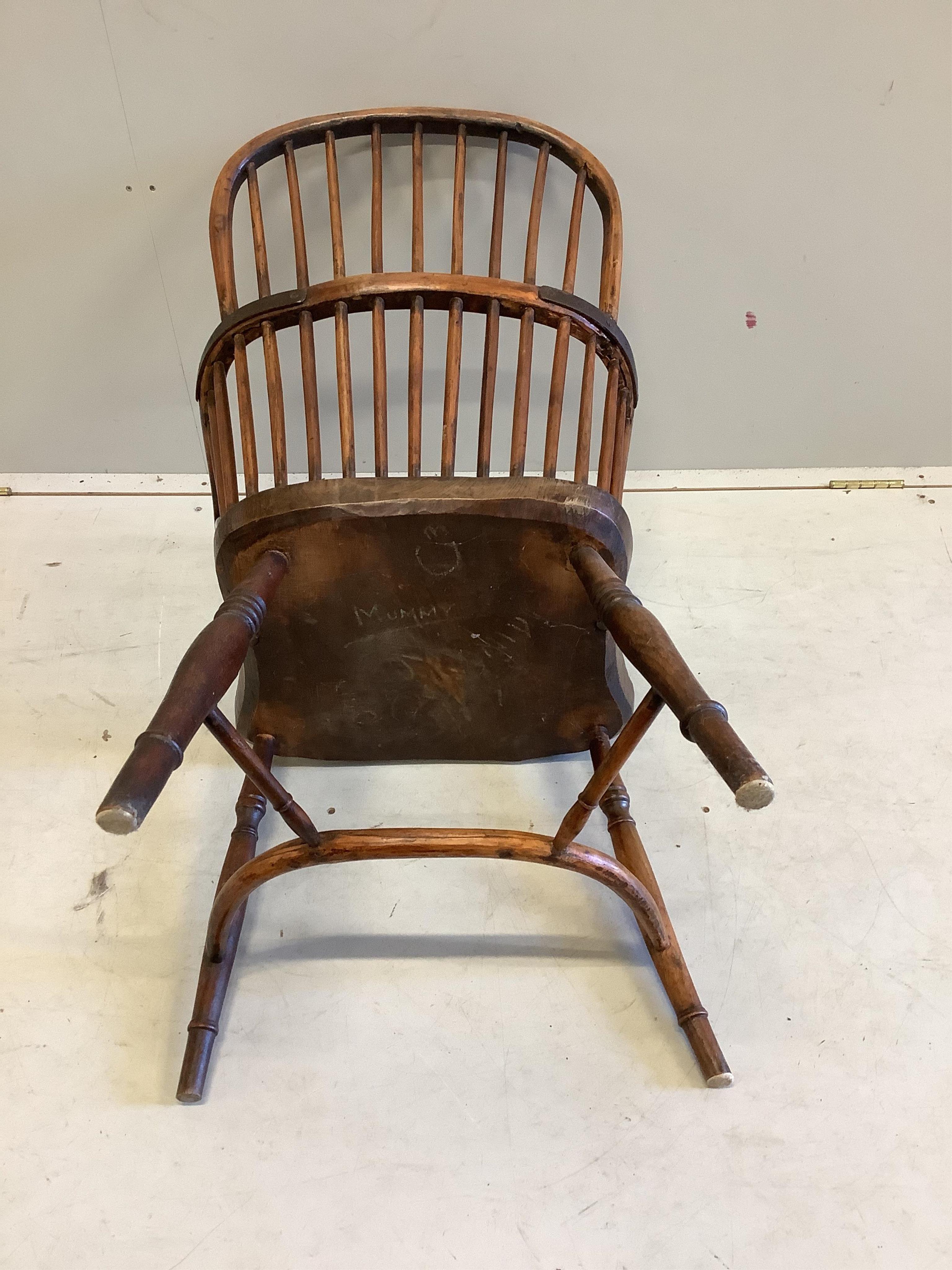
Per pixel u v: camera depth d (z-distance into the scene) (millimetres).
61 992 1117
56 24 1222
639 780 1354
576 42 1273
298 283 1207
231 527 984
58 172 1354
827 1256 931
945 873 1251
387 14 1235
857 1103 1039
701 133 1364
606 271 1214
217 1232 936
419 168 1238
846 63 1310
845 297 1559
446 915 1197
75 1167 978
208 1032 1042
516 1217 948
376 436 1026
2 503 1729
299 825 932
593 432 1707
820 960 1161
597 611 955
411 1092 1037
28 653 1490
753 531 1728
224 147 1340
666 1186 972
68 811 1294
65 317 1512
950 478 1814
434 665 1118
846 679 1488
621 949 1170
